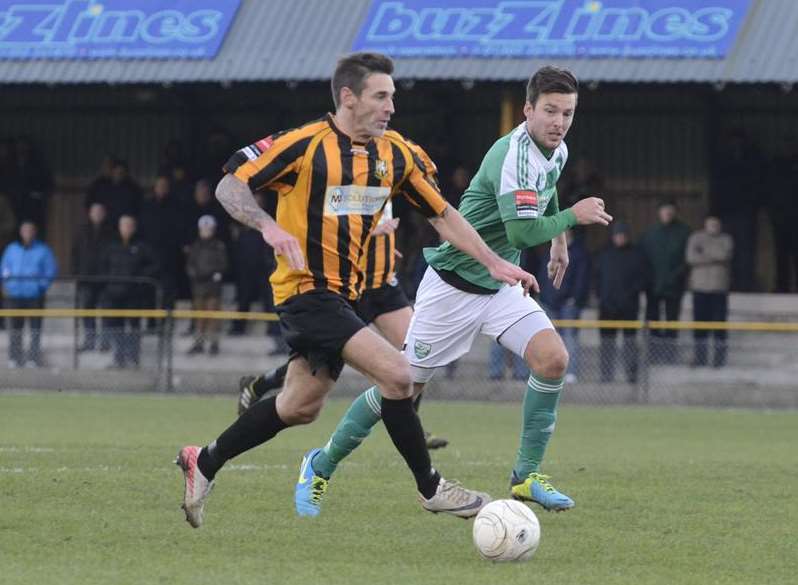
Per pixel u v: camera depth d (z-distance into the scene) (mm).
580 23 58938
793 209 61875
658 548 20797
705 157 67125
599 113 68000
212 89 65375
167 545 20344
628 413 51938
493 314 24438
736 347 57562
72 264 63125
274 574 18266
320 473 23094
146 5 63875
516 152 23703
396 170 20812
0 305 64000
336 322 20203
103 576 17984
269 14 62781
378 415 22516
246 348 61531
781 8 58125
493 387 57781
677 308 58938
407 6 61125
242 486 26594
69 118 72750
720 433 43500
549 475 29734
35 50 63219
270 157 20047
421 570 18672
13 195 69000
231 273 65438
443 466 31281
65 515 22906
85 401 53875
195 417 46438
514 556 19266
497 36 59312
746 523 23328
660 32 58125
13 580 17688
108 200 64750
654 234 58625
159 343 59812
